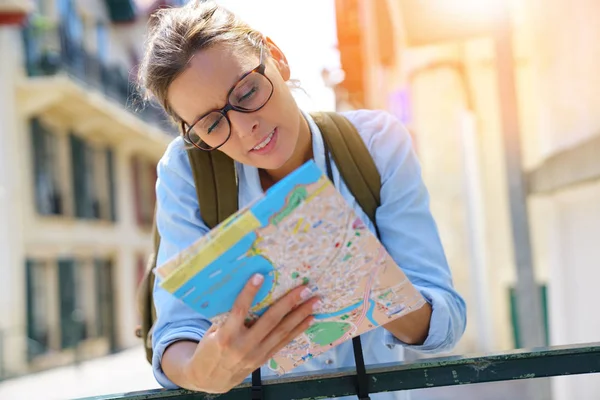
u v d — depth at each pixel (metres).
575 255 4.79
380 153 1.57
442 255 1.53
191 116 1.38
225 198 1.52
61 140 15.04
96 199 17.08
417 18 4.45
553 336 5.48
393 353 1.62
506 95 4.57
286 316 1.14
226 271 1.06
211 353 1.14
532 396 5.07
